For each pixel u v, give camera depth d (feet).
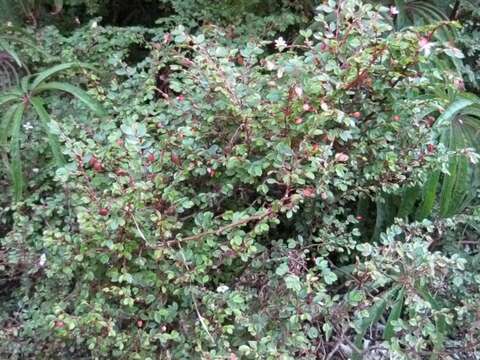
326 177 4.09
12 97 5.61
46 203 4.97
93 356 4.11
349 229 5.51
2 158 5.46
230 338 4.09
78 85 6.36
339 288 4.69
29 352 4.46
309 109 4.02
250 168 4.02
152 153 4.14
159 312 3.97
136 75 5.49
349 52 4.19
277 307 4.05
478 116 5.40
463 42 6.90
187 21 6.98
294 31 7.27
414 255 4.00
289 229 5.11
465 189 5.20
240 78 4.40
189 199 4.43
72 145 4.05
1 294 5.28
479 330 4.41
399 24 6.66
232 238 3.99
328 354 4.25
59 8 7.48
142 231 4.00
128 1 8.71
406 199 5.11
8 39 6.59
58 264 4.27
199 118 4.44
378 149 4.58
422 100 4.66
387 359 4.56
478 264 5.13
